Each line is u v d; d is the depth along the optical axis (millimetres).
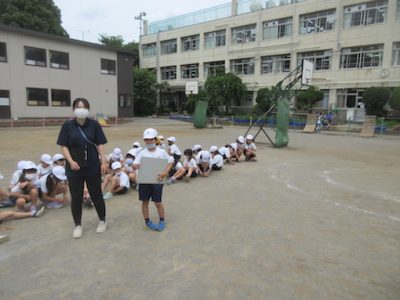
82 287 2754
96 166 3812
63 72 23562
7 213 4250
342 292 2734
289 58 30484
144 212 4062
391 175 7922
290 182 6922
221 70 33531
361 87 25703
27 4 28031
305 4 28594
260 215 4688
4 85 20578
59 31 30266
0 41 20125
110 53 26688
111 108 27344
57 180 4859
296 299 2619
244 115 30891
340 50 26891
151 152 3994
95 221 4336
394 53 24188
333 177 7559
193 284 2818
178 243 3664
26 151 10375
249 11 33531
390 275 3041
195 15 38438
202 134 18297
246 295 2660
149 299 2588
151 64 43594
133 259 3264
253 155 9617
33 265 3119
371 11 25078
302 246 3641
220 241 3736
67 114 24094
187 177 6719
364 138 18312
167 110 42188
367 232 4109
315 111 27219
